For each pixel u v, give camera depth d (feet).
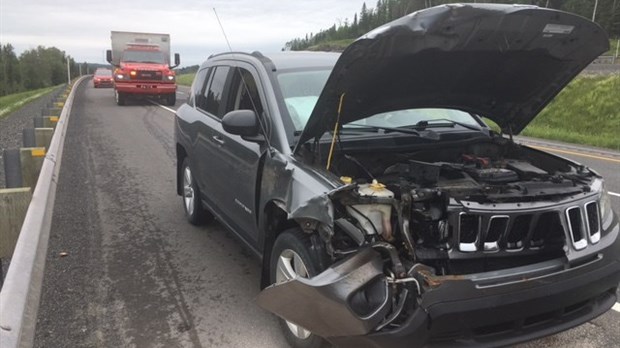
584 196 10.31
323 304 8.98
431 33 9.72
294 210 10.25
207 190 17.34
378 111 12.41
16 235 13.60
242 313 12.98
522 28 10.30
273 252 11.80
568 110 92.79
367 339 8.82
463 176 11.12
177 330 12.16
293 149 11.80
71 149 37.24
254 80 14.29
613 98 89.20
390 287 8.95
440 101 13.06
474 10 9.50
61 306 13.25
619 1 215.51
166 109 72.49
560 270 9.65
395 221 9.55
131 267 15.79
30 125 52.44
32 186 19.33
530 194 9.89
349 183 9.80
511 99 13.60
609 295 10.80
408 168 11.21
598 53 11.72
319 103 10.64
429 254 9.36
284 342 11.66
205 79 19.06
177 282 14.78
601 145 48.47
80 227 19.49
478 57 11.28
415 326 8.67
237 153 14.12
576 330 12.11
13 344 7.14
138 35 82.02
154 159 33.78
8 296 8.05
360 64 10.06
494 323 9.12
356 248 9.50
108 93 111.14
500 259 9.74
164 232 19.04
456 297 8.79
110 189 25.44
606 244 10.35
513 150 13.82
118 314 12.89
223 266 15.94
